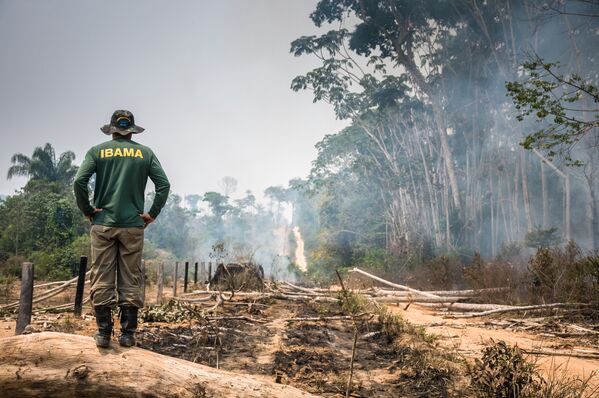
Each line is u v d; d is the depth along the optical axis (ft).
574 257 39.06
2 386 9.38
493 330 28.35
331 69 137.49
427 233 110.52
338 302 34.35
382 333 25.12
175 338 20.95
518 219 93.25
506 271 42.37
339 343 22.59
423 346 21.47
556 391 13.37
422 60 129.49
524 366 13.66
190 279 80.79
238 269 48.34
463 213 110.32
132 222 10.67
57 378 9.46
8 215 108.58
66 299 40.27
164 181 11.25
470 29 113.70
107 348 10.19
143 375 9.66
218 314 30.60
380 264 92.17
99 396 9.52
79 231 108.78
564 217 84.89
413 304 43.01
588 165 79.92
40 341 9.93
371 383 15.85
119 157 10.87
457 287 48.62
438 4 112.06
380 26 123.75
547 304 32.78
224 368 16.90
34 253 94.32
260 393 10.05
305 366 17.54
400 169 135.03
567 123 39.14
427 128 134.62
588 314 31.04
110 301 10.30
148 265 99.91
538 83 39.14
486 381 13.44
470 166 122.11
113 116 11.43
